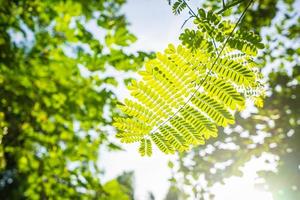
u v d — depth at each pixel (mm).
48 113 6734
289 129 11500
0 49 6148
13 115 6758
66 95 6445
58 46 6668
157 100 1365
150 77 1342
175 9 1488
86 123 6754
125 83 6336
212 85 1344
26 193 6875
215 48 1335
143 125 1401
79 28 5891
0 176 8719
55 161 6762
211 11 1366
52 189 6844
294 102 10531
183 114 1375
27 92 6320
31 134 6730
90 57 6172
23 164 6742
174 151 1407
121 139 1415
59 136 7094
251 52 1319
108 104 6488
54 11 6168
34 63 6277
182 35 1333
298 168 11820
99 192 7008
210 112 1355
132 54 6148
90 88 6422
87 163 7109
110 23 6367
